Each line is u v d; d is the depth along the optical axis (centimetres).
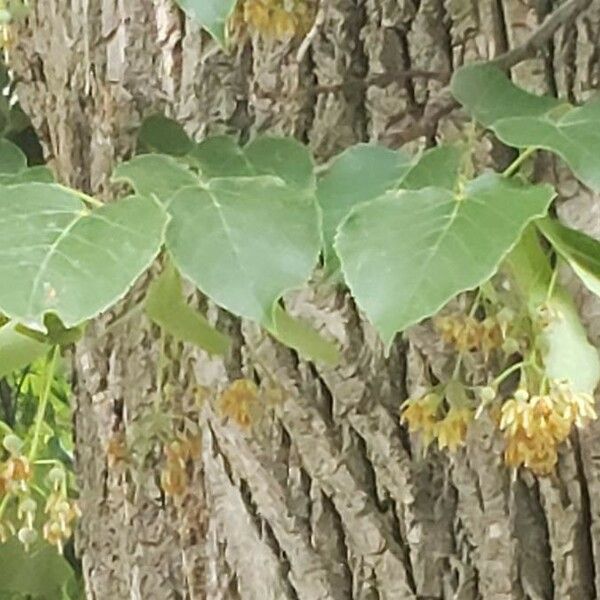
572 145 68
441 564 94
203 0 63
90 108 100
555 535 92
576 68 89
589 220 88
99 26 99
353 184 71
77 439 115
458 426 80
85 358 107
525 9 90
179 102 97
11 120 116
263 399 94
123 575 110
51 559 136
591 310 86
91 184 100
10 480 80
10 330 78
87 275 59
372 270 62
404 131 86
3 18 83
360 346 94
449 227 62
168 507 104
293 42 93
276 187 64
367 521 95
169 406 95
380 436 94
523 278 73
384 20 92
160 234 61
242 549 100
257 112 95
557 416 74
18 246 60
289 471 97
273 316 62
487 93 74
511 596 93
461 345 79
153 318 81
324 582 97
